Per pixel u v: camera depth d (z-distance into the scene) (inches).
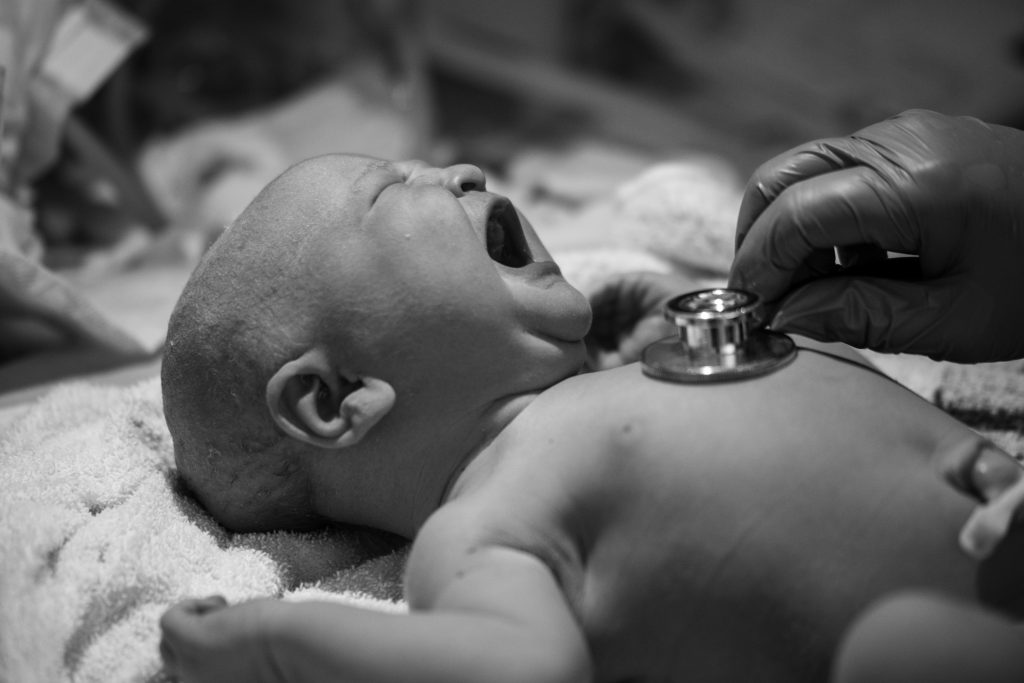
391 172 43.1
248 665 34.0
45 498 41.5
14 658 35.9
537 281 41.4
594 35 125.3
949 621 28.7
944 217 39.1
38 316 64.3
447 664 30.9
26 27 72.8
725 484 34.6
